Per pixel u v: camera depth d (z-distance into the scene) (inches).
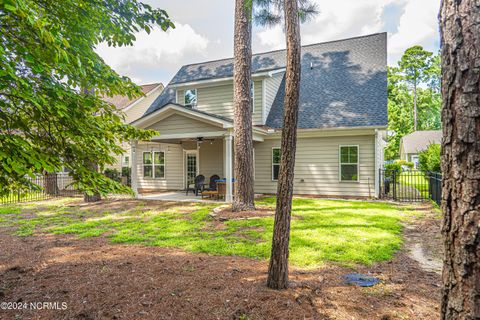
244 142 342.6
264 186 549.0
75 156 122.3
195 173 636.1
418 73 1596.9
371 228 251.8
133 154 497.0
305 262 171.2
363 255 182.2
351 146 482.3
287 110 132.3
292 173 133.7
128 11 146.6
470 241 57.6
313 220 285.0
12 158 87.2
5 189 109.8
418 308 116.6
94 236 247.9
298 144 517.7
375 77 527.5
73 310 117.6
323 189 501.4
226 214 322.3
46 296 130.5
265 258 181.2
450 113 61.4
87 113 127.5
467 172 58.2
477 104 57.3
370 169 470.6
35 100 94.7
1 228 285.1
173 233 252.2
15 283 146.0
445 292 63.4
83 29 129.5
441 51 64.7
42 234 258.1
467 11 59.1
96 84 137.9
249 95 350.9
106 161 135.2
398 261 176.6
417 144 1358.3
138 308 118.1
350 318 108.8
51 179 564.7
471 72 58.1
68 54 104.5
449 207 62.1
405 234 243.6
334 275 151.9
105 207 412.8
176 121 468.1
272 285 133.4
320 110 509.4
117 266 168.7
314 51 627.5
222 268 162.2
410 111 1659.7
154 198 494.6
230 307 117.2
